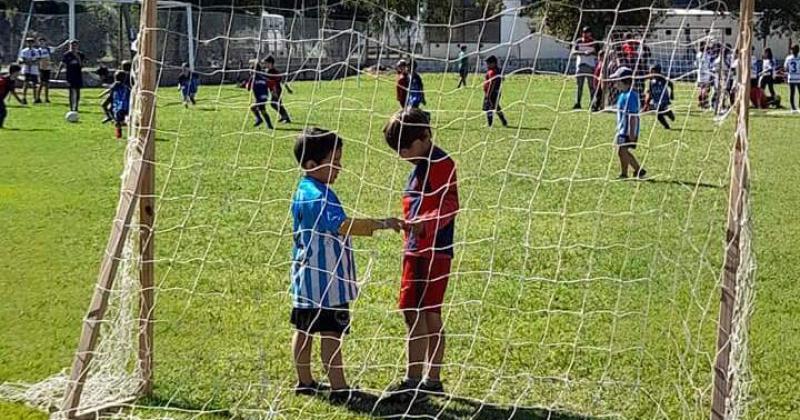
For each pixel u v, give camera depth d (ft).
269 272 30.66
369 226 22.58
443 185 22.82
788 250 33.88
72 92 83.20
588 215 37.58
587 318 27.27
